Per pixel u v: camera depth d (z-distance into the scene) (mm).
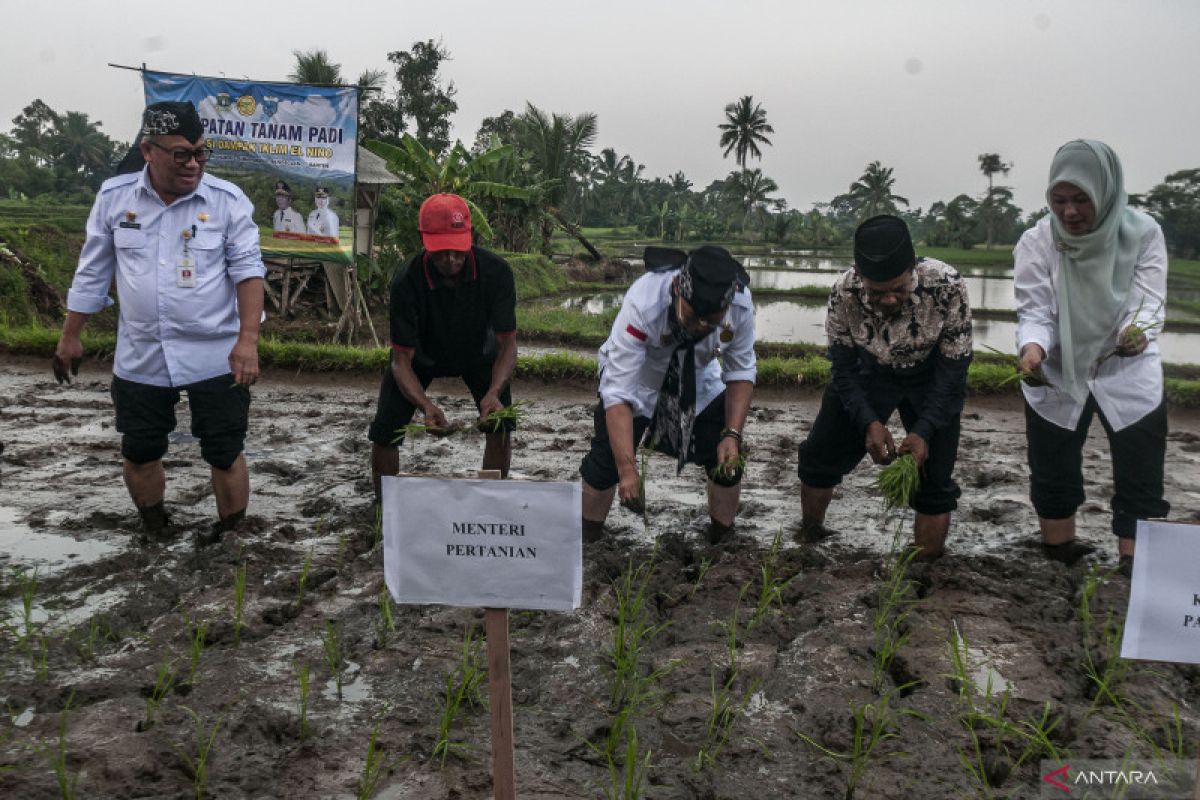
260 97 11961
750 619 3865
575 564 2385
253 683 3311
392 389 4770
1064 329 4152
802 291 33031
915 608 3963
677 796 2742
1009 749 2953
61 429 7219
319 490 5691
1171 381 9094
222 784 2738
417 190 18547
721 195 107188
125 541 4785
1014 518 5426
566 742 3002
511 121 51719
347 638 3662
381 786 2758
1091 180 3883
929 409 4086
